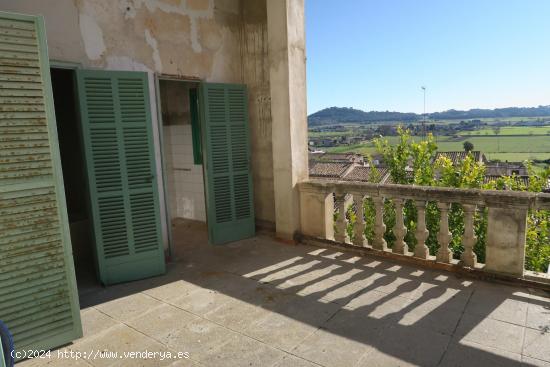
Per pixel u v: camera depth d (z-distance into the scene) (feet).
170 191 23.48
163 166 15.02
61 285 8.91
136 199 13.14
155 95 14.75
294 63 15.85
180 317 10.26
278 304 10.79
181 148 22.52
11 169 8.09
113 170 12.72
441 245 12.71
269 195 18.16
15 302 8.31
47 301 8.73
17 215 8.23
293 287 11.93
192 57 15.94
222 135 16.81
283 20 15.35
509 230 11.09
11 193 8.13
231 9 17.34
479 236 24.67
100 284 12.86
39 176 8.46
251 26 17.40
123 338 9.25
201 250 16.33
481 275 11.70
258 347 8.64
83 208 16.39
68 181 16.26
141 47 14.19
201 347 8.73
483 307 10.01
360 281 12.14
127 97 12.80
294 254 15.21
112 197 12.75
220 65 17.13
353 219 25.18
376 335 8.94
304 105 16.63
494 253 11.45
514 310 9.78
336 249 15.47
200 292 11.90
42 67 8.31
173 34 15.17
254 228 18.21
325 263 14.01
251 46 17.53
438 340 8.60
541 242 23.02
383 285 11.73
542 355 7.89
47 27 11.71
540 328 8.89
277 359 8.14
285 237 16.87
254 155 18.48
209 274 13.46
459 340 8.55
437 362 7.81
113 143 12.66
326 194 15.72
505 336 8.63
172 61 15.25
